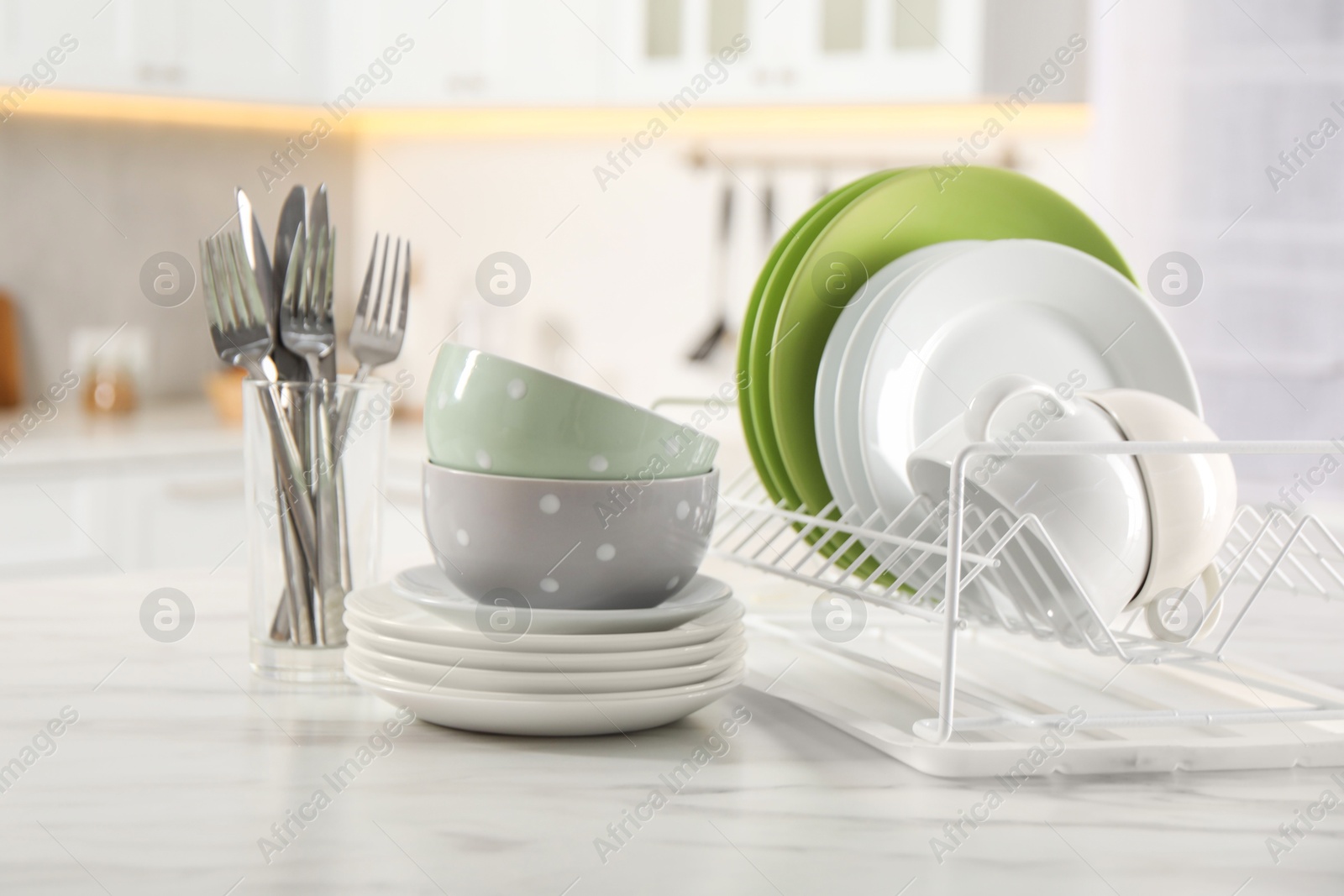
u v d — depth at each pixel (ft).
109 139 8.83
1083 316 2.73
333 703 2.17
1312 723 2.10
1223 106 6.89
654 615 1.99
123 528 7.39
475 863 1.49
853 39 7.16
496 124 9.30
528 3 7.90
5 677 2.28
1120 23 7.02
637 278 8.98
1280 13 6.75
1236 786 1.86
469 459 2.01
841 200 2.97
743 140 8.57
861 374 2.63
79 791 1.70
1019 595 2.15
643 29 7.66
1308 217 6.79
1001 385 2.03
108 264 8.90
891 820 1.67
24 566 7.02
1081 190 7.61
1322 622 3.01
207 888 1.41
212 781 1.76
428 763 1.86
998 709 2.04
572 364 9.25
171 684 2.26
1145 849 1.59
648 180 8.89
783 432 2.82
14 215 8.46
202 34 7.89
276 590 2.28
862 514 2.72
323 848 1.53
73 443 7.45
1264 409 6.92
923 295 2.60
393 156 9.92
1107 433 2.06
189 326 9.36
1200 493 2.07
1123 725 1.89
